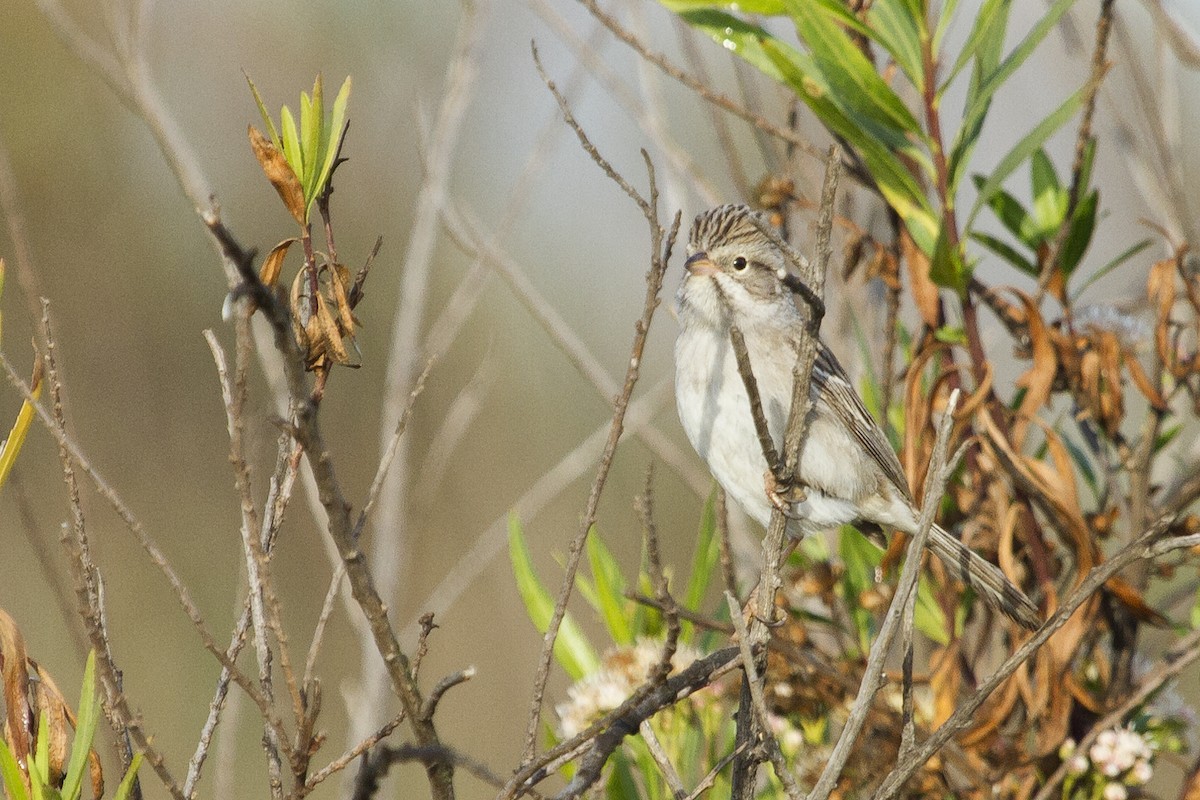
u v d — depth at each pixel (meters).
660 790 8.65
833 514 10.19
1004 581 9.12
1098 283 14.52
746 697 7.13
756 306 10.18
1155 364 9.48
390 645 5.45
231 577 19.22
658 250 6.23
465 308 11.39
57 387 6.45
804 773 9.24
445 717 18.02
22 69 20.23
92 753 6.23
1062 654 8.98
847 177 10.48
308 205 6.02
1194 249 10.13
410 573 18.98
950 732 6.29
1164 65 11.23
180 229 20.61
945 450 6.15
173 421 20.34
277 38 19.83
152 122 10.91
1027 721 9.19
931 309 9.81
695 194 13.48
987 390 9.21
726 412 10.02
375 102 19.73
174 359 20.55
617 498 19.25
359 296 6.17
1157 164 11.22
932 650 10.40
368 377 20.20
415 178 20.09
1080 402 9.57
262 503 11.37
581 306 20.06
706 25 9.84
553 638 6.10
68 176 20.52
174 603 18.78
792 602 10.51
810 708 9.48
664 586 6.19
